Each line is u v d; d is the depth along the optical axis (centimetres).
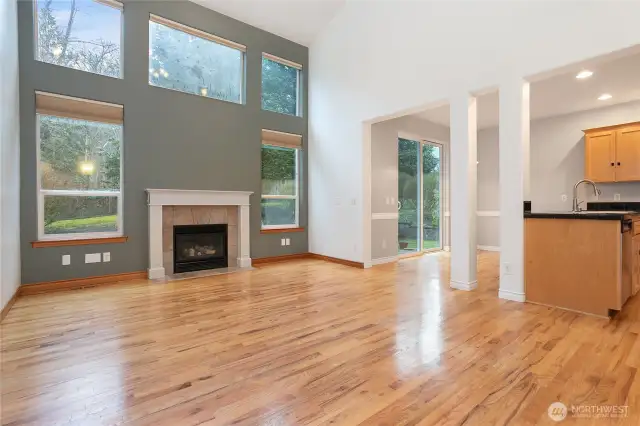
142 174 429
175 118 457
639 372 185
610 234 275
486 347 219
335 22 548
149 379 180
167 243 454
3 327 257
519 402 157
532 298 321
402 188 640
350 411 151
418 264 546
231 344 227
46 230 372
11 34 318
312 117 600
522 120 323
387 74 461
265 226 566
